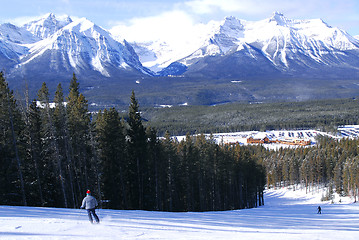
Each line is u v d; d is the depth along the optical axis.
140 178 45.19
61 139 38.00
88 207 16.08
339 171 97.50
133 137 44.75
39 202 37.00
